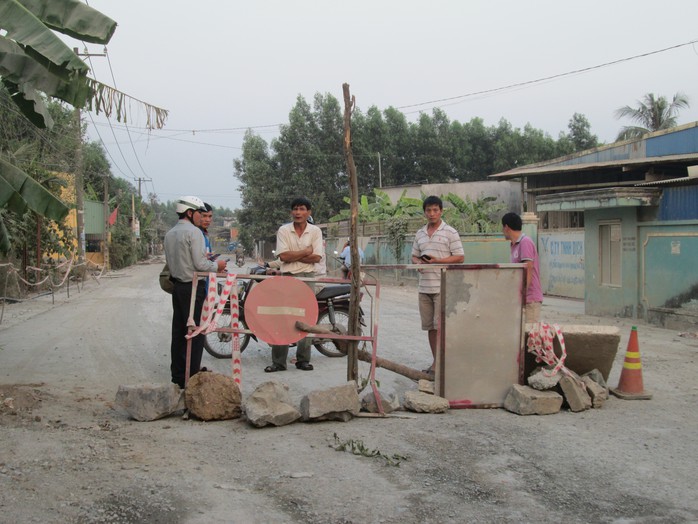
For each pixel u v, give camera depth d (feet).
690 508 12.07
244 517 11.44
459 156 159.63
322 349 28.55
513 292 19.61
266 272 26.53
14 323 40.37
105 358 27.86
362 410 18.81
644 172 65.87
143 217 213.25
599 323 41.16
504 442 15.96
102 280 89.66
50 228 68.33
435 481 13.32
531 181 81.35
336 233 118.21
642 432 16.89
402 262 84.79
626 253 42.98
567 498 12.49
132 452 14.75
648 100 114.83
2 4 16.99
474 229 75.92
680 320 38.19
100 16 18.49
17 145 55.31
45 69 17.79
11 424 16.55
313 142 157.07
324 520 11.41
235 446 15.44
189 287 20.54
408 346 31.32
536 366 20.18
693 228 37.45
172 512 11.53
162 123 24.59
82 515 11.29
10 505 11.52
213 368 26.23
